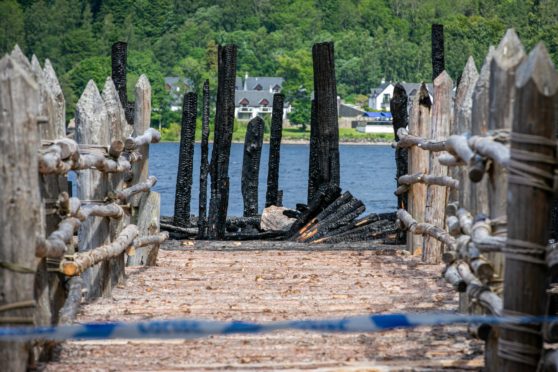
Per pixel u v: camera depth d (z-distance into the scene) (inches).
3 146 799.7
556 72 768.9
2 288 804.6
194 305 1229.1
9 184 801.6
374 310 1202.0
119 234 1320.1
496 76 872.9
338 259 1717.5
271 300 1270.9
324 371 900.6
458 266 1045.8
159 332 775.1
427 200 1614.2
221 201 2377.0
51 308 975.6
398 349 987.3
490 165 871.7
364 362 936.3
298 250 1859.0
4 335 784.3
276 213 2564.0
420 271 1562.5
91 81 1233.4
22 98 798.5
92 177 1229.7
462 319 777.6
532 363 780.0
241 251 1844.2
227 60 2397.9
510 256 778.2
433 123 1549.0
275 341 1021.8
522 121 767.7
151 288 1373.0
